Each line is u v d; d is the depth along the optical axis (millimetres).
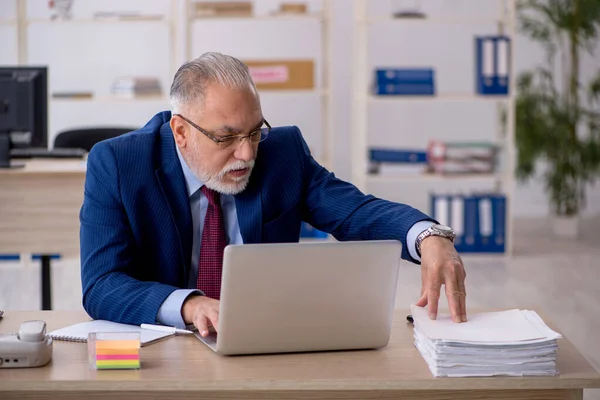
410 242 2420
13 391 1962
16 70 4492
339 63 7547
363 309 2119
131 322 2311
